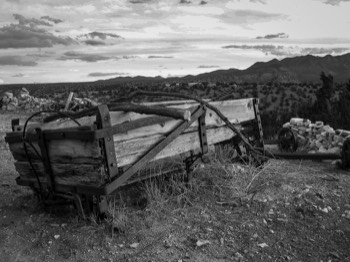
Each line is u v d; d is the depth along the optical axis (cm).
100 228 452
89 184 444
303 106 2009
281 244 438
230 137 644
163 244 429
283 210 512
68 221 483
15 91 2450
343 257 413
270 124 1412
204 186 565
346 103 1530
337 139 765
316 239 450
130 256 407
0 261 403
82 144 433
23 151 512
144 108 455
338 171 670
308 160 741
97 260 401
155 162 543
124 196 543
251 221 483
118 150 446
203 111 557
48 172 480
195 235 449
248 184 571
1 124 1500
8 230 466
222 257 411
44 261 402
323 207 520
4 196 582
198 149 571
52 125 562
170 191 551
